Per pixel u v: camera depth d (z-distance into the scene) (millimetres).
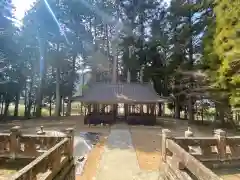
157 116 30672
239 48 11773
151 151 10227
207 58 16156
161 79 28953
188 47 23719
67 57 30312
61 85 31500
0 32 22703
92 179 6777
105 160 8688
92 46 29953
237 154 6426
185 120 24906
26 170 3256
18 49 24922
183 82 23750
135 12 28688
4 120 23875
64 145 5797
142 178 6812
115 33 29219
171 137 6113
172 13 24562
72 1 26891
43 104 34125
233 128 18234
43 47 28078
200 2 20094
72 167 6555
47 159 4254
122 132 15984
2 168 6391
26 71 26938
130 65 28656
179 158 4758
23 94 31500
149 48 28156
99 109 22281
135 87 23219
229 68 12398
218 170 6184
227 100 16266
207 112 25047
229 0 12711
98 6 27875
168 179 5531
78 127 18828
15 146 6547
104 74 31656
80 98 21359
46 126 19250
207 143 6246
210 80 15680
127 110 22219
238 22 12086
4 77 24484
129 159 8859
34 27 26812
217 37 13586
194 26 21875
